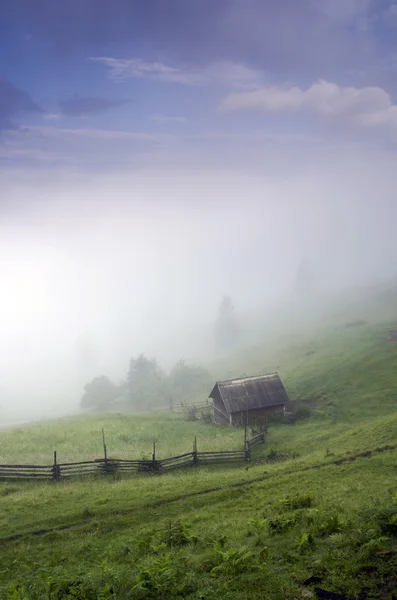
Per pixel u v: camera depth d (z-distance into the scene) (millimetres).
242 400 63344
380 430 42812
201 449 48031
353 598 13164
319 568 15109
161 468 41469
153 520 26141
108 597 14797
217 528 22750
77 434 57406
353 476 30344
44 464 42188
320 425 56469
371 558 14859
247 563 16562
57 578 17000
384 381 70438
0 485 36812
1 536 24906
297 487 29422
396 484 26547
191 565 17359
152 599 14734
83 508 28344
